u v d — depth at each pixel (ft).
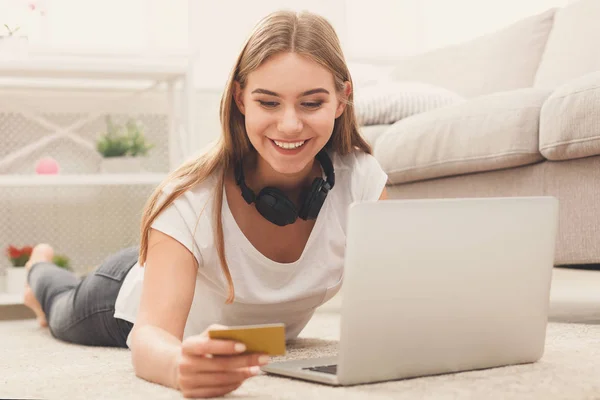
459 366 3.74
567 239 6.46
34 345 6.17
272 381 3.69
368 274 3.30
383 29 13.74
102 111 11.85
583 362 4.05
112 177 10.03
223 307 4.65
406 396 3.20
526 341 3.96
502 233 3.68
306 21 3.90
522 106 6.90
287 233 4.46
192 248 4.15
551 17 10.59
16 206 11.48
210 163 4.24
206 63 12.47
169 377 3.55
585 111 6.09
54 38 11.93
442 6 13.83
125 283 5.59
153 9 12.31
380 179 4.62
